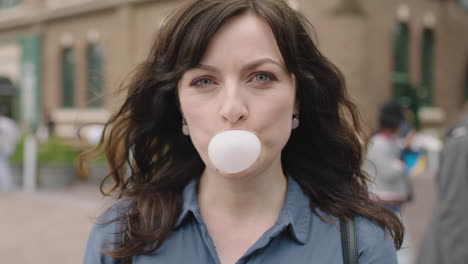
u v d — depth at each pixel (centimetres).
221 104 101
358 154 139
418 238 489
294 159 135
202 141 103
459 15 1321
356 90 912
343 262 111
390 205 344
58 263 446
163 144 142
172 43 107
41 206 734
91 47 1381
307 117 130
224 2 101
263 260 109
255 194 114
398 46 1124
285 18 106
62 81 1474
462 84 1352
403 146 440
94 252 122
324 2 905
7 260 452
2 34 1631
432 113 1251
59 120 1444
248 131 99
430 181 898
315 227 115
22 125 1540
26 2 1538
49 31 1486
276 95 101
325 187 128
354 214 120
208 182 120
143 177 142
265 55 100
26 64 1528
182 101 107
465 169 224
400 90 1129
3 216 659
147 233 114
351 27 909
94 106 1327
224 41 100
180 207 121
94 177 977
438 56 1275
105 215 127
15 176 943
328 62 123
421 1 1177
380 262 113
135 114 135
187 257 113
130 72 139
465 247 221
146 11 1214
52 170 920
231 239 114
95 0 1314
